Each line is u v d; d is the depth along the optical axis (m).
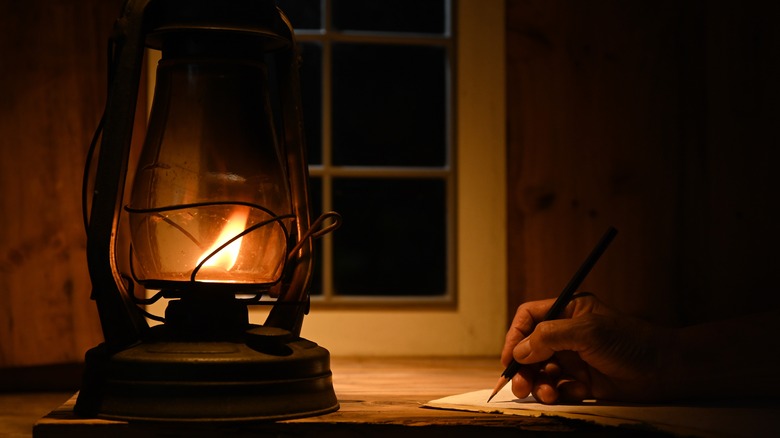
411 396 1.26
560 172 1.97
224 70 1.11
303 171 1.21
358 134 2.05
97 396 1.04
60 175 1.81
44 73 1.80
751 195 1.98
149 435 1.00
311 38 2.02
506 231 1.98
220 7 1.08
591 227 1.98
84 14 1.81
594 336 1.13
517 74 1.97
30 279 1.79
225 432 1.00
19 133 1.79
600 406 1.13
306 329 1.94
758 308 1.97
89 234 1.06
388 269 2.04
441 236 2.05
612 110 1.98
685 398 1.18
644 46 1.99
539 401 1.17
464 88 2.00
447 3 2.05
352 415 1.08
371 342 1.95
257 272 1.11
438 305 1.98
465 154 2.00
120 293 1.07
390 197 2.04
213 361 1.01
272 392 1.03
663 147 1.99
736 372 1.16
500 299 1.99
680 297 1.98
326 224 1.99
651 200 1.98
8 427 1.41
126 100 1.07
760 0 1.99
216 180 1.09
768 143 1.98
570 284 1.23
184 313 1.09
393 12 2.05
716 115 1.99
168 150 1.10
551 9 1.98
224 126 1.11
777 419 1.04
